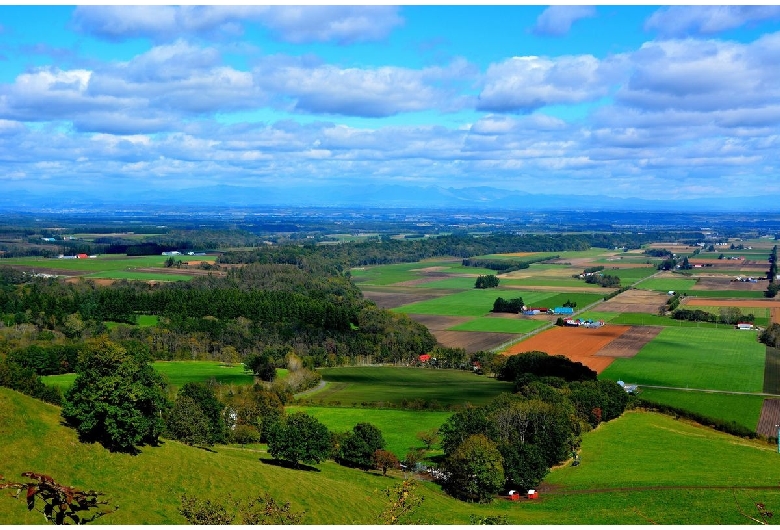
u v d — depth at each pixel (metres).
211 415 97.38
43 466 58.03
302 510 63.22
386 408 123.94
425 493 78.75
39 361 125.44
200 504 56.66
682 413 124.38
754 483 85.81
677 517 71.06
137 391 66.50
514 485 85.31
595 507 76.88
